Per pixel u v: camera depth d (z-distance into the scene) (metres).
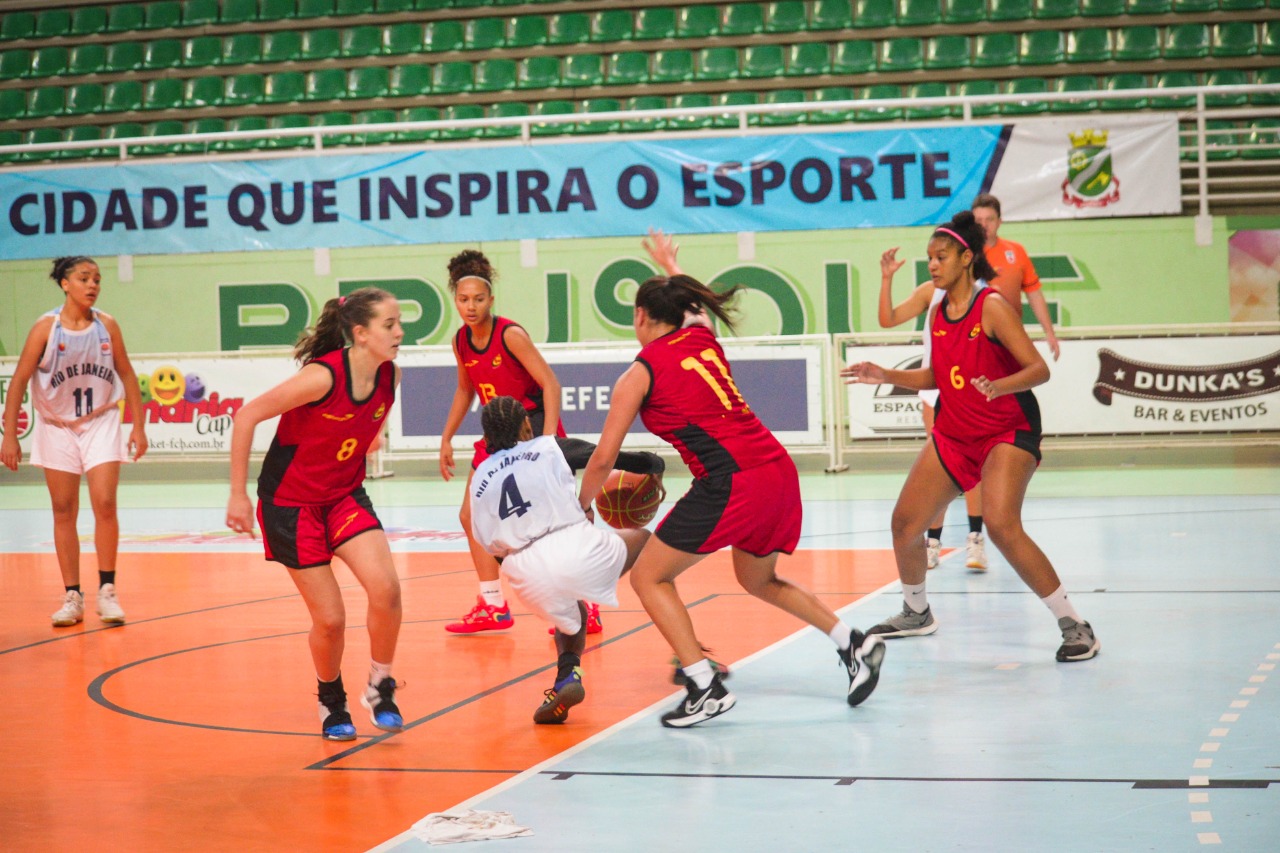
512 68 19.80
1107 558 8.41
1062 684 5.21
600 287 16.64
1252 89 15.16
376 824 3.75
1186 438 13.67
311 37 20.50
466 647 6.47
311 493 4.71
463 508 6.75
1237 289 15.89
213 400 15.15
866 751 4.36
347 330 4.57
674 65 19.55
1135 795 3.75
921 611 6.30
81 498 14.83
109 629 7.23
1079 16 18.78
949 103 15.44
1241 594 6.96
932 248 5.71
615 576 4.89
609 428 4.81
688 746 4.51
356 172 16.73
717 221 16.23
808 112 18.47
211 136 16.61
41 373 7.27
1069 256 16.03
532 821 3.72
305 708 5.30
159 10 21.06
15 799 4.11
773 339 14.41
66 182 17.22
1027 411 5.71
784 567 8.64
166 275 17.34
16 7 21.33
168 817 3.88
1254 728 4.42
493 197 16.55
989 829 3.51
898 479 14.37
